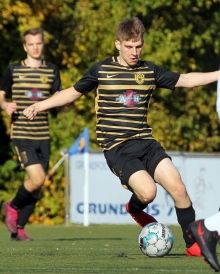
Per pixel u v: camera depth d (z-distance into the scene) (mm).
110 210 38906
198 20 50094
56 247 23094
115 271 15617
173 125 49406
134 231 33469
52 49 47344
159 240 18453
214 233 14359
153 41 48531
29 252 20969
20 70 26938
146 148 18781
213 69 52625
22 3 43781
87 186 38625
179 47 48688
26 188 26453
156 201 38281
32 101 26859
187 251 18875
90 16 47312
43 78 27047
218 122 52031
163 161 18391
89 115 47875
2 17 43031
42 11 44906
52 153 46062
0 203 45531
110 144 18922
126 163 18406
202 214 38875
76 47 47438
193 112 50625
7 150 46219
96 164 38969
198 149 51031
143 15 47688
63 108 47750
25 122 26547
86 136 38938
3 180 45969
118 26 19031
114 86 18922
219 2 51625
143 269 15953
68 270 15961
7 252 21000
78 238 28250
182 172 38781
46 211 45656
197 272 15281
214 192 39000
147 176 18000
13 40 45312
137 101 18984
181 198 18344
